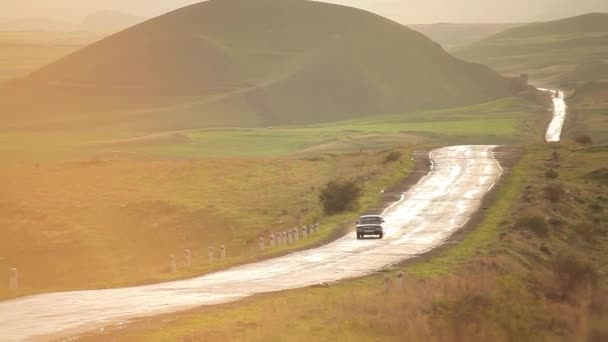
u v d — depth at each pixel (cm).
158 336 6669
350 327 6962
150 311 8312
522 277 9375
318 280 10981
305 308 7962
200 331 6869
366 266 12406
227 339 6538
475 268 10700
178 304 8881
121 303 9019
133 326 7275
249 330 6819
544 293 8488
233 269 12812
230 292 9956
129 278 12550
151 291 10250
